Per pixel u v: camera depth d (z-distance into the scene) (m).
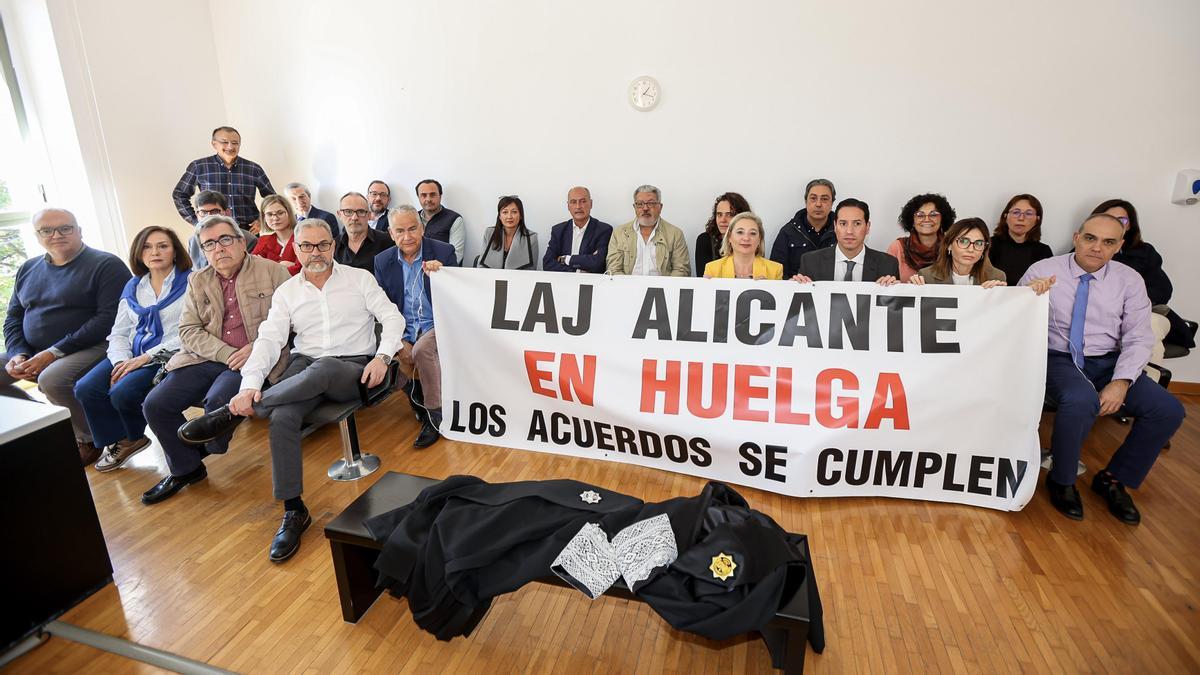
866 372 2.34
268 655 1.71
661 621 1.82
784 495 2.48
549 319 2.64
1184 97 3.21
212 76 4.75
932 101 3.54
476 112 4.32
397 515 1.68
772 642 1.53
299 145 4.80
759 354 2.44
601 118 4.08
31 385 3.66
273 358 2.51
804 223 3.64
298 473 2.24
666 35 3.82
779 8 3.61
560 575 1.43
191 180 4.38
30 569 1.79
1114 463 2.41
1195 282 3.42
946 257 2.77
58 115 3.97
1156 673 1.61
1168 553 2.10
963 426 2.29
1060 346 2.54
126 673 1.67
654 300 2.54
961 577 1.98
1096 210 3.28
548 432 2.73
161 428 2.47
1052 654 1.68
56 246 2.88
